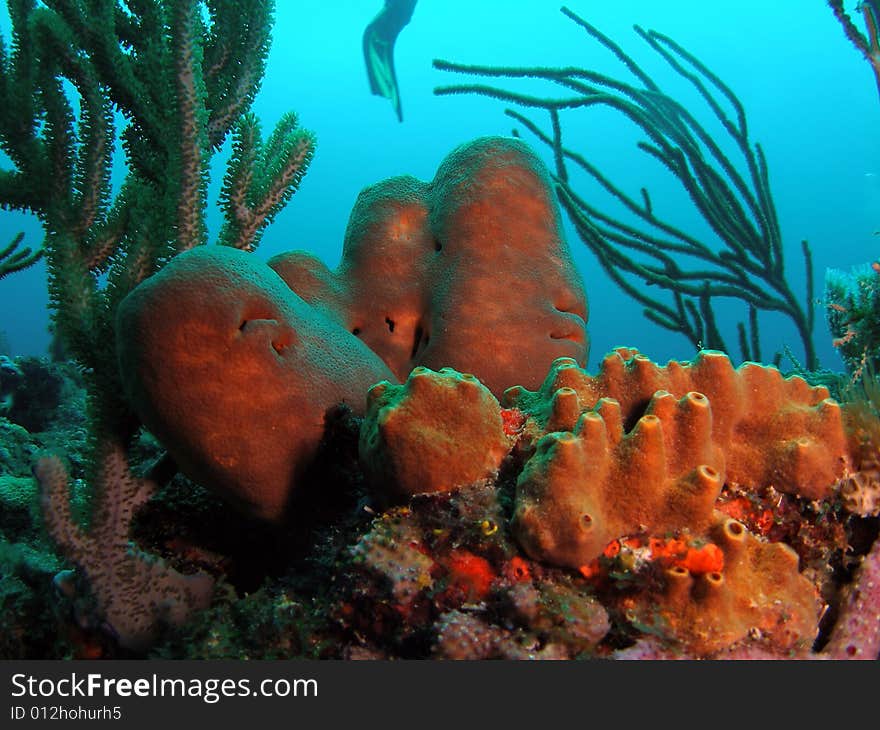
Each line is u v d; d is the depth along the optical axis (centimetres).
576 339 329
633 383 216
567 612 162
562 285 329
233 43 335
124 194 283
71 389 685
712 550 162
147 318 204
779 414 206
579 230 718
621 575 164
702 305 729
